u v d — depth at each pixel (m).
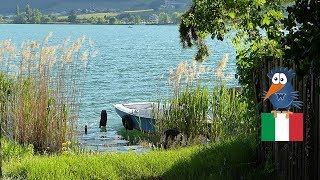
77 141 16.05
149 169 10.32
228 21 10.46
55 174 9.76
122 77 48.84
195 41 14.08
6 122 15.98
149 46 105.62
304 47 5.55
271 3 9.57
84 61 18.00
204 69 18.08
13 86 16.41
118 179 9.88
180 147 14.95
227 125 16.45
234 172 9.99
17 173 10.08
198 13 10.70
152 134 18.92
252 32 10.25
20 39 116.00
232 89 17.55
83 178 9.80
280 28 9.63
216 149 11.72
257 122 10.57
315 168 8.27
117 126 23.23
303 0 5.49
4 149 13.06
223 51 85.62
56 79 16.48
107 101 33.41
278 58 9.12
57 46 17.08
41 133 15.72
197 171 10.16
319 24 5.41
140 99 34.88
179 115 17.55
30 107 15.87
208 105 17.30
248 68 10.84
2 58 17.14
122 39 140.88
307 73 5.61
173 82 18.53
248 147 11.48
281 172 9.35
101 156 11.41
